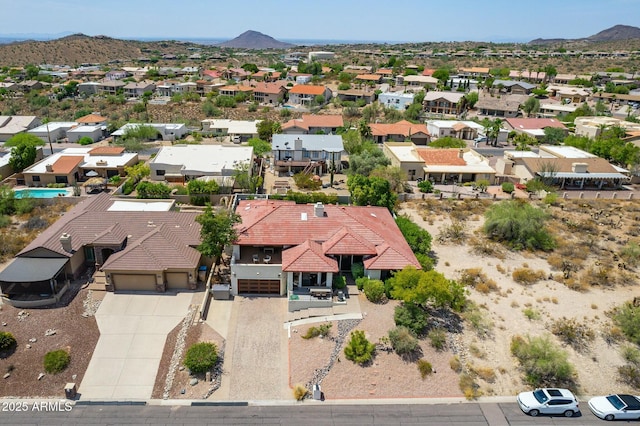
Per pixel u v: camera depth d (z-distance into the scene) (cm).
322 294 4125
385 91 16388
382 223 4969
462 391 3338
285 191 7100
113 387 3278
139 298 4184
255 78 19638
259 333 3809
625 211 6519
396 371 3431
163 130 10850
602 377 3528
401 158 8038
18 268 4112
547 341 3616
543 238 5381
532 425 3083
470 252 5225
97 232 4653
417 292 3709
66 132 10644
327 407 3172
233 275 4231
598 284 4631
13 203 6047
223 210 5141
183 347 3634
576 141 9525
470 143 10856
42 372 3362
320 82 19550
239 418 3061
